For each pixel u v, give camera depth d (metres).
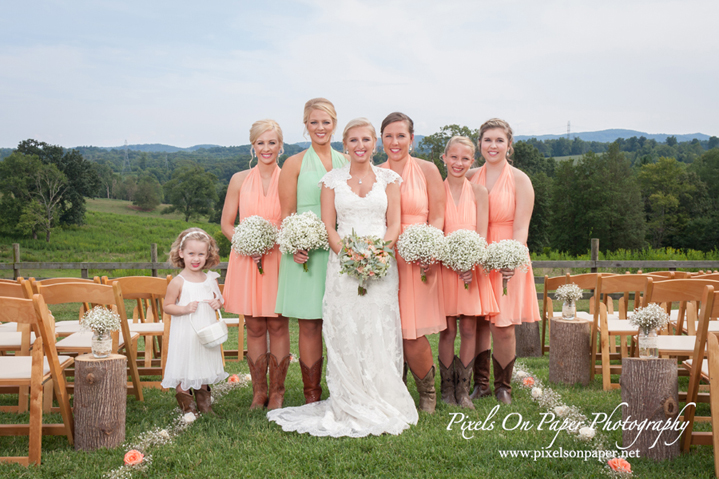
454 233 3.91
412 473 2.96
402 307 3.96
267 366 4.31
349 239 3.70
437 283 4.05
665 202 51.22
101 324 3.31
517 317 4.34
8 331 4.95
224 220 4.41
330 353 3.88
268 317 4.20
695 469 2.92
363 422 3.65
